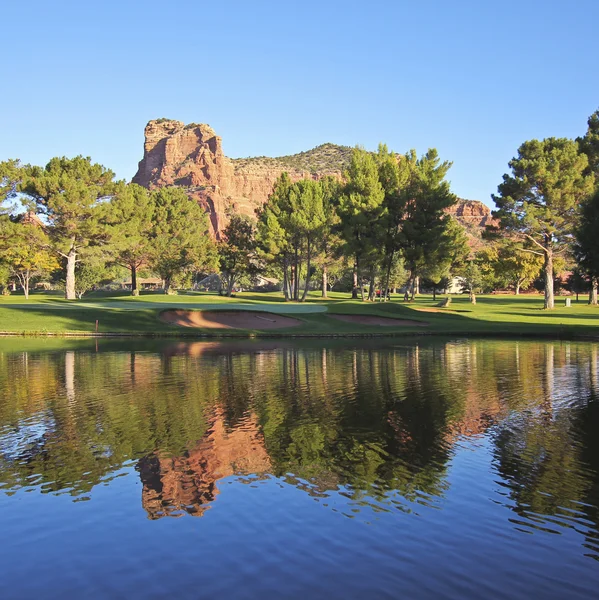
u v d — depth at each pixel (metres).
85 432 13.49
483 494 9.65
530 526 8.44
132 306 52.47
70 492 9.82
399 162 70.44
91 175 71.38
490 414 15.27
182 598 6.67
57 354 29.05
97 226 67.19
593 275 42.03
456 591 6.78
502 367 24.33
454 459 11.50
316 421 14.55
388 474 10.64
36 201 68.19
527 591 6.78
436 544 7.93
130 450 12.12
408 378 21.36
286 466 11.11
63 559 7.60
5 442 12.69
